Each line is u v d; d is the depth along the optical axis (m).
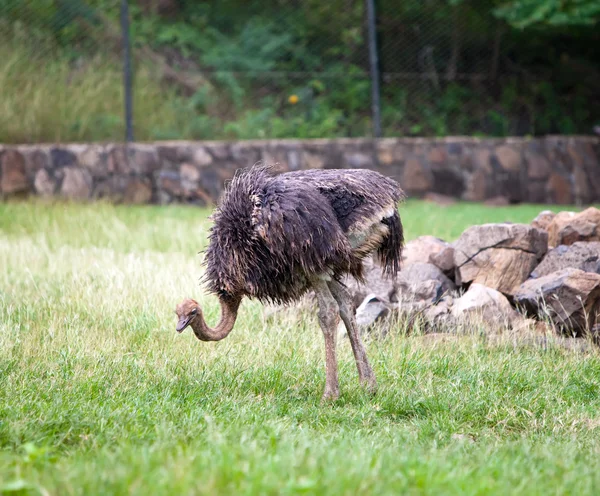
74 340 15.45
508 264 18.48
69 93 38.22
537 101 43.84
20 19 39.78
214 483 8.30
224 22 45.66
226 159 35.75
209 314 17.75
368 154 36.44
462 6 42.56
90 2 42.19
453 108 42.97
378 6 42.56
